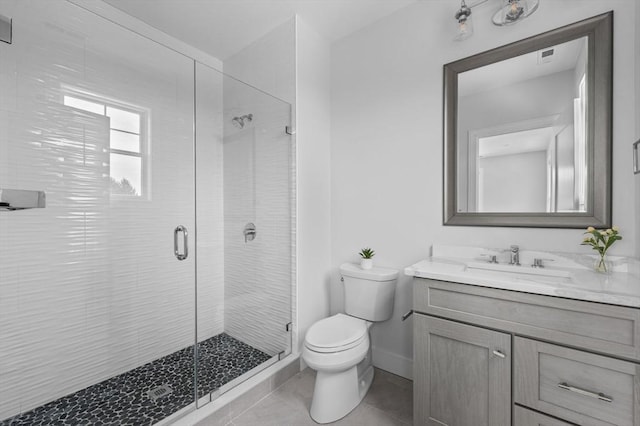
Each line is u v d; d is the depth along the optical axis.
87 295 1.76
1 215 1.50
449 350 1.33
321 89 2.31
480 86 1.70
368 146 2.18
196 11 2.01
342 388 1.61
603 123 1.34
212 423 1.51
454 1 1.80
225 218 2.02
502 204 1.63
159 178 1.98
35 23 1.52
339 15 2.08
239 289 2.02
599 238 1.29
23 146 1.51
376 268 2.05
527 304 1.13
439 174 1.85
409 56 1.98
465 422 1.29
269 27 2.20
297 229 2.10
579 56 1.42
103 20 1.76
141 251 1.95
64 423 1.48
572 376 1.04
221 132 2.03
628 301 0.94
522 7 1.37
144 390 1.71
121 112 1.84
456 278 1.30
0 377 1.50
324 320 1.88
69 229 1.69
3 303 1.50
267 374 1.85
